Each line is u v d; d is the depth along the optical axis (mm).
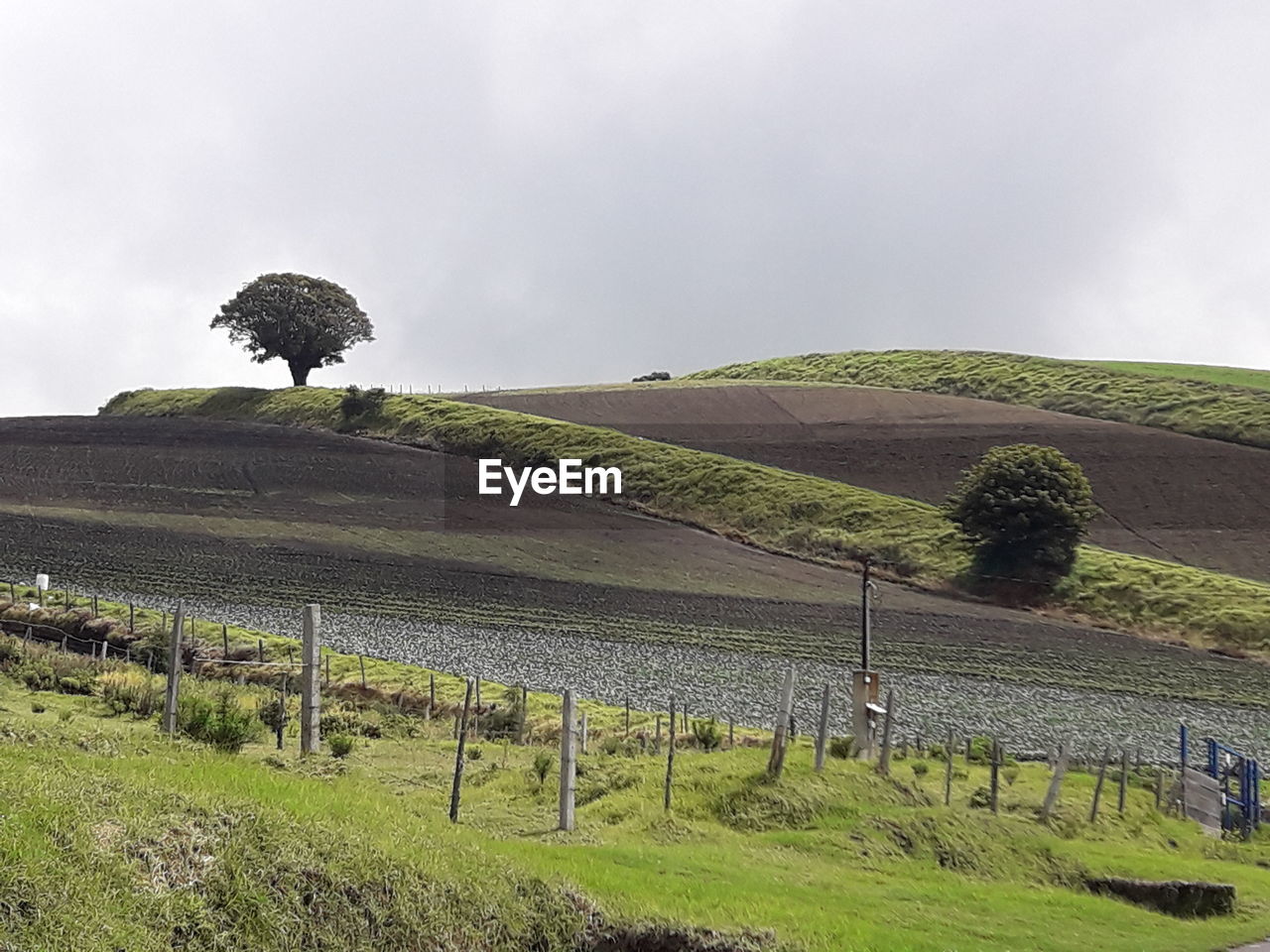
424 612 66188
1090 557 79062
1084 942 15375
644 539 85500
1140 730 51812
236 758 17562
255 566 74000
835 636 66250
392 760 26094
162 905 9289
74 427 111625
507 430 108438
